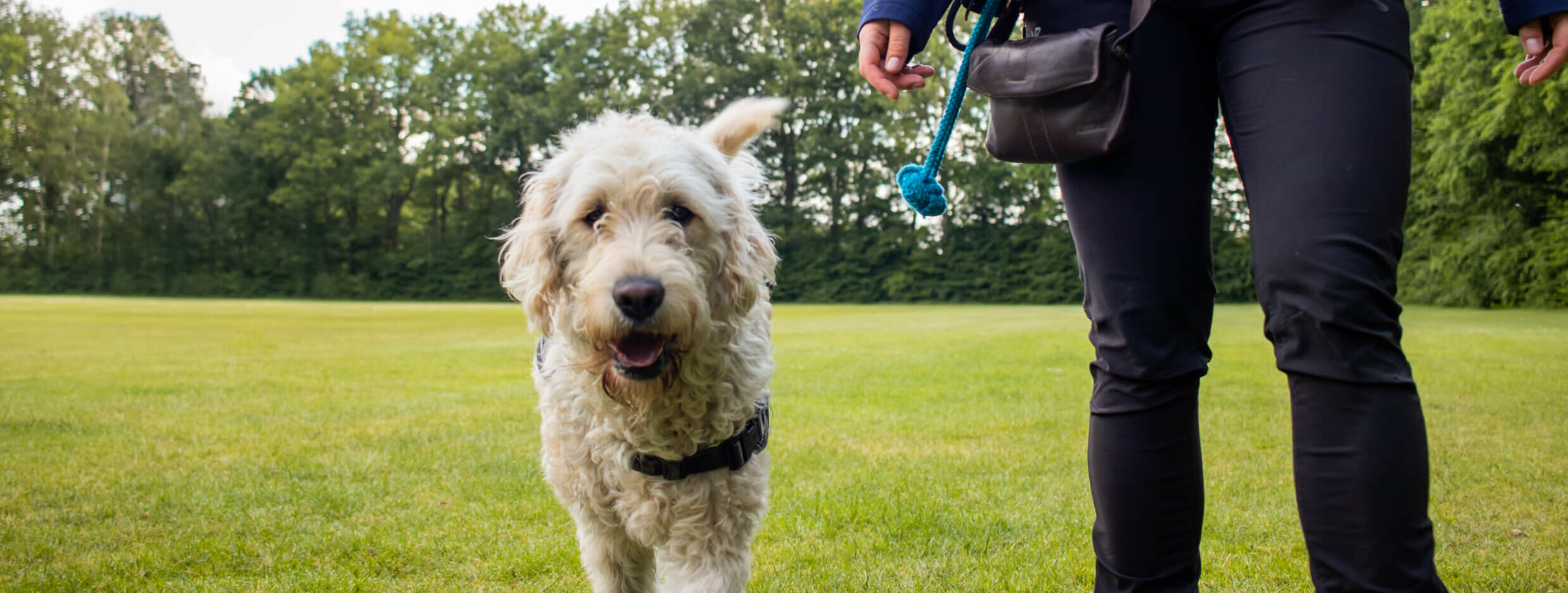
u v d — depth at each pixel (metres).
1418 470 1.48
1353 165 1.49
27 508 3.54
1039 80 1.79
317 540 3.15
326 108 44.47
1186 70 1.76
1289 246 1.52
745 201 2.33
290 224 44.91
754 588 2.69
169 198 45.16
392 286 43.31
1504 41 21.91
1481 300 24.97
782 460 4.43
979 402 6.32
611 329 1.91
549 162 2.29
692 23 40.94
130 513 3.49
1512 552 2.83
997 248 38.88
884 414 5.84
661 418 2.08
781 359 9.63
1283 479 3.88
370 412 6.03
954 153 38.12
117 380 7.72
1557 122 20.92
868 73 1.88
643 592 2.48
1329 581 1.54
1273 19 1.60
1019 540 3.11
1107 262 1.82
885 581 2.73
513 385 7.56
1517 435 4.77
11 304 26.83
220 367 8.84
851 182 39.59
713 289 2.13
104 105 44.53
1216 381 7.20
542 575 2.83
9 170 41.31
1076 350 10.73
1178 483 1.83
